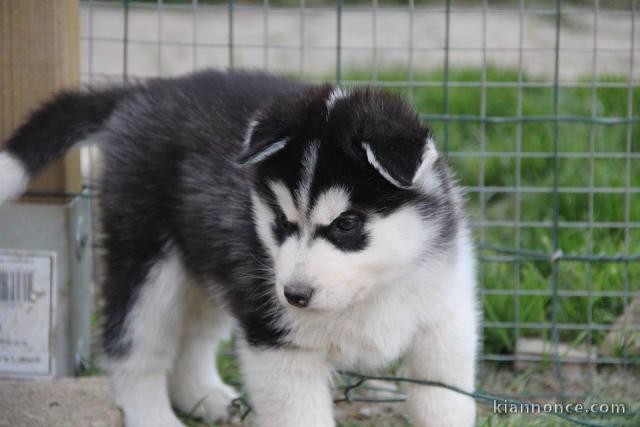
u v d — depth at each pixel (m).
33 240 5.19
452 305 4.34
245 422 5.06
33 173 4.95
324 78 8.23
